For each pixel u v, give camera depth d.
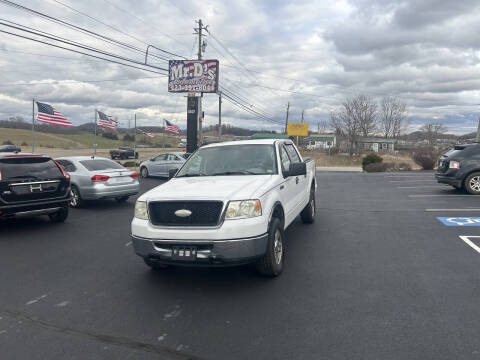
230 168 5.95
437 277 5.01
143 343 3.48
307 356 3.17
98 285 5.01
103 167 11.55
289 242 6.99
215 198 4.55
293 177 6.55
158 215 4.72
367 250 6.38
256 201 4.65
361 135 67.25
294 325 3.74
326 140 100.81
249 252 4.52
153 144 129.00
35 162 8.44
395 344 3.33
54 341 3.54
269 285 4.84
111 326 3.83
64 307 4.32
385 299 4.32
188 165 6.30
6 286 5.02
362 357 3.13
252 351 3.28
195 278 5.19
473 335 3.46
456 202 11.40
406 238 7.17
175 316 4.02
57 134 125.19
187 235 4.50
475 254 6.04
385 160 50.94
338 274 5.20
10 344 3.50
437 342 3.35
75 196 11.30
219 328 3.72
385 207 10.95
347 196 13.79
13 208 7.86
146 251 4.71
